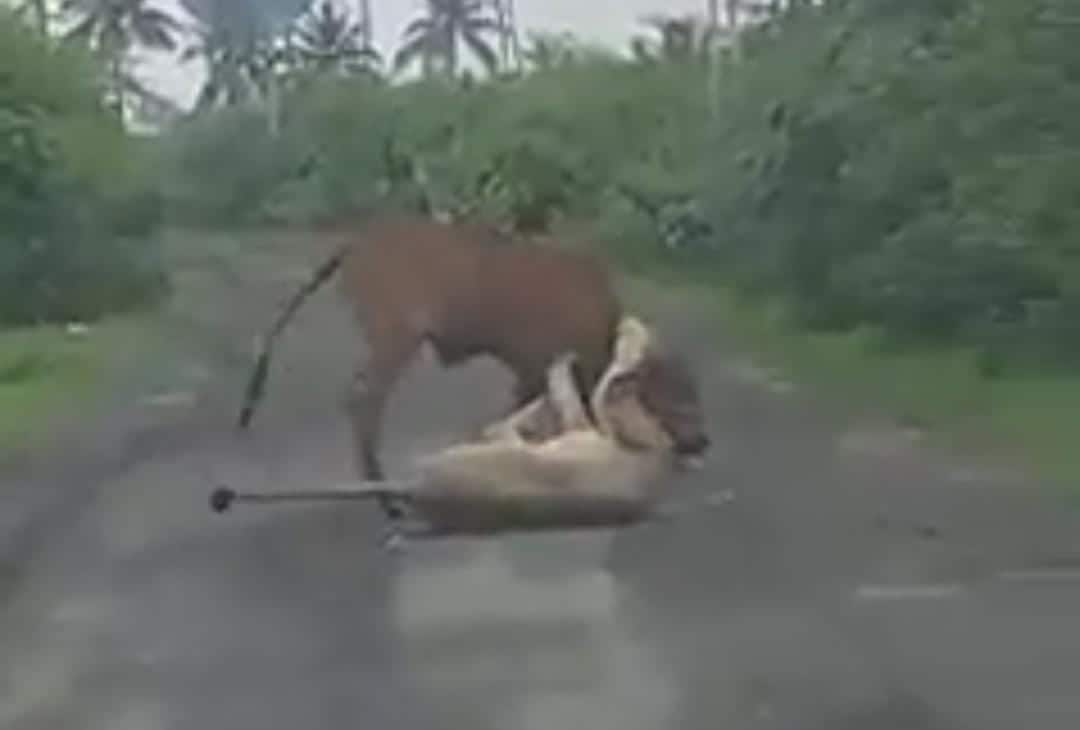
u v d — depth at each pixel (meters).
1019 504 16.19
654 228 57.66
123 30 97.50
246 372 32.16
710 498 16.28
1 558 14.76
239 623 12.06
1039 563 13.47
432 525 14.55
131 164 54.94
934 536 14.69
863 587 12.66
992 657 10.56
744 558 13.77
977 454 19.41
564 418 15.03
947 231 29.27
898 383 26.31
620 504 14.48
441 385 28.11
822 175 36.56
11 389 30.00
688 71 73.62
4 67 45.91
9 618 12.48
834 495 16.84
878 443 20.62
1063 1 26.52
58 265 47.06
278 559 14.30
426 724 9.34
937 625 11.45
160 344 39.25
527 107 76.00
